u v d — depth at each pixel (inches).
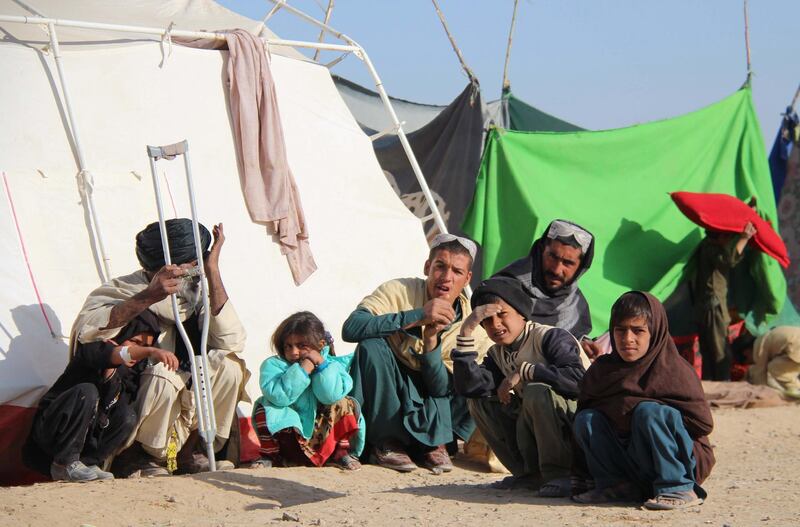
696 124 469.1
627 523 174.1
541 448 204.4
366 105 491.2
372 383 255.0
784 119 557.0
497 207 410.6
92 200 281.3
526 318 214.1
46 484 222.8
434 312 244.7
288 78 348.8
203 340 239.0
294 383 246.2
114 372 234.5
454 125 447.5
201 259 239.9
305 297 321.4
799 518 179.3
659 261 441.7
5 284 258.5
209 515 202.1
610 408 191.8
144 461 242.1
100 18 334.3
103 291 241.9
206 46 335.0
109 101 298.5
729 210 441.7
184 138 307.7
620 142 445.7
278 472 238.7
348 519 181.6
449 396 259.9
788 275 548.4
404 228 356.2
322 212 337.4
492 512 186.2
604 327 417.7
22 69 285.1
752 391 422.3
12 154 275.6
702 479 195.8
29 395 248.4
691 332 465.7
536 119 497.7
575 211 426.3
